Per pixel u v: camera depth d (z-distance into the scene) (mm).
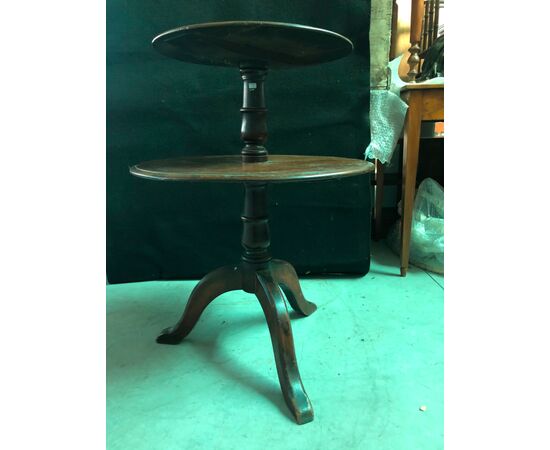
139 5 1377
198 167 920
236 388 949
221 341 1146
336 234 1559
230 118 1471
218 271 1089
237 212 1541
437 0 1910
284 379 891
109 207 1498
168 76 1432
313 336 1153
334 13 1402
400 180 1990
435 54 1661
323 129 1484
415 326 1200
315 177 797
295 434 814
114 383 965
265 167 910
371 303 1348
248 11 1388
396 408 881
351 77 1454
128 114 1450
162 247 1552
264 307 979
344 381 966
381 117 1509
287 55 945
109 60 1413
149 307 1356
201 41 844
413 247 1662
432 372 995
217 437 808
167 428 830
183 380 979
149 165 968
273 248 1563
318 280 1560
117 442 795
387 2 1442
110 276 1555
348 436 809
